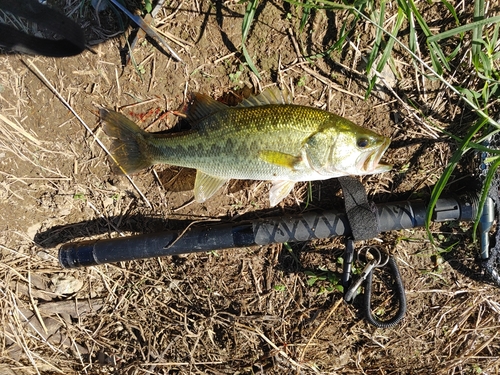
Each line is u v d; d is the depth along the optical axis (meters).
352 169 0.49
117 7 0.52
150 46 0.53
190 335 0.59
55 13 0.43
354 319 0.59
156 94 0.54
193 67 0.53
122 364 0.60
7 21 0.52
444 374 0.59
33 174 0.56
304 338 0.59
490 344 0.58
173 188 0.56
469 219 0.52
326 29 0.52
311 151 0.48
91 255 0.53
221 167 0.50
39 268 0.58
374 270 0.58
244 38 0.50
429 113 0.54
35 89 0.54
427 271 0.58
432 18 0.52
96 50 0.53
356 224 0.51
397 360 0.59
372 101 0.54
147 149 0.51
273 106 0.48
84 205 0.57
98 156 0.55
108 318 0.60
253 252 0.58
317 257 0.58
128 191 0.56
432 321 0.59
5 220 0.57
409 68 0.53
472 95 0.50
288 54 0.53
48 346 0.60
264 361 0.59
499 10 0.51
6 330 0.59
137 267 0.59
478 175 0.53
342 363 0.59
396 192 0.56
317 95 0.54
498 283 0.53
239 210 0.57
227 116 0.49
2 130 0.55
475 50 0.48
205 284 0.58
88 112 0.54
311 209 0.56
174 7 0.52
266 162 0.48
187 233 0.53
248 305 0.59
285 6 0.52
